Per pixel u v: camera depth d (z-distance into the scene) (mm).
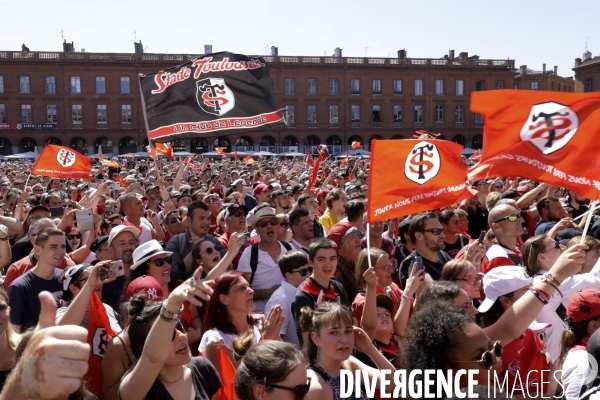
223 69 8055
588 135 3953
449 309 3021
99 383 3943
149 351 3029
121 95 65438
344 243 6219
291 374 2881
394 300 5305
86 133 65125
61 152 11016
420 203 4820
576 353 3523
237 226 7867
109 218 7996
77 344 1707
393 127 70000
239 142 69188
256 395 2898
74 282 4652
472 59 71500
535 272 5113
